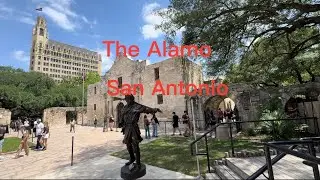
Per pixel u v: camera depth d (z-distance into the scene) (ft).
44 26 412.57
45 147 46.80
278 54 49.60
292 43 51.93
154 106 84.12
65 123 132.87
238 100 63.87
